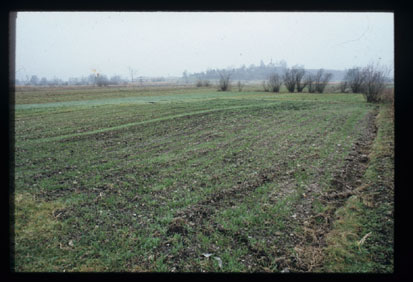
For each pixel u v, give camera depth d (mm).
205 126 10672
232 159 6957
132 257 3621
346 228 4074
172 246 3812
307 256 3574
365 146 7754
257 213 4516
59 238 3994
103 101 17922
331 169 6184
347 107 15023
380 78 16656
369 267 3355
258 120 11734
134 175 6023
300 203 4801
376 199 4773
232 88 30016
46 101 17719
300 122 11203
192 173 6113
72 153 7473
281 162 6695
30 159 6988
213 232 4062
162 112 13680
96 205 4828
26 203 4836
